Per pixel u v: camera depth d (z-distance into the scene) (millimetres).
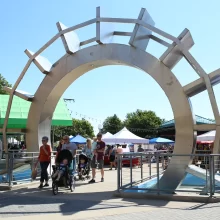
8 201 8320
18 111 15094
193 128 9258
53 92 11609
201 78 9125
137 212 6992
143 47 10648
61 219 6469
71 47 10922
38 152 11297
